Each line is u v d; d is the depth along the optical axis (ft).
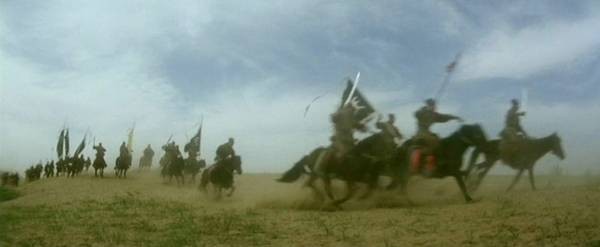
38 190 102.78
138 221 49.65
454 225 39.60
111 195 81.71
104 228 45.65
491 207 46.32
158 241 39.65
